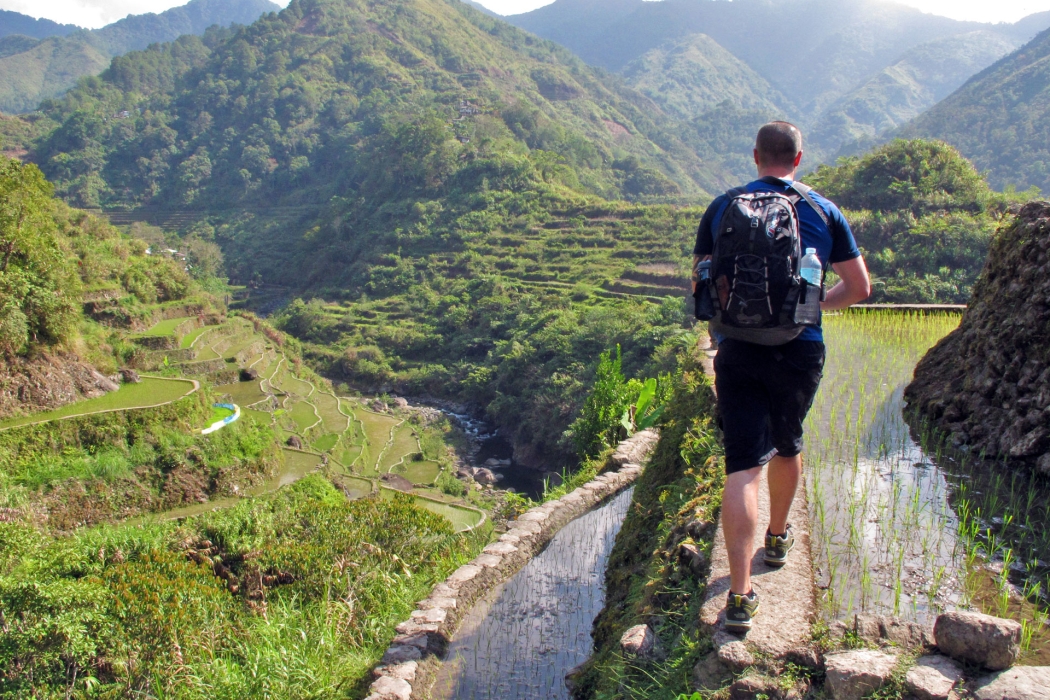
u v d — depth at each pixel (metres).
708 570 3.97
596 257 78.62
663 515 5.68
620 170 155.50
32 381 22.91
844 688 2.79
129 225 108.69
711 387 6.95
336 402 44.91
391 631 6.57
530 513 7.89
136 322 39.00
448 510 25.70
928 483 4.75
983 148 110.69
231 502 22.22
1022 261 5.57
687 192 179.50
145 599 8.05
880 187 47.97
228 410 26.75
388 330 73.69
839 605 3.41
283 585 9.62
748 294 3.04
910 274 38.41
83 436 21.98
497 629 5.68
